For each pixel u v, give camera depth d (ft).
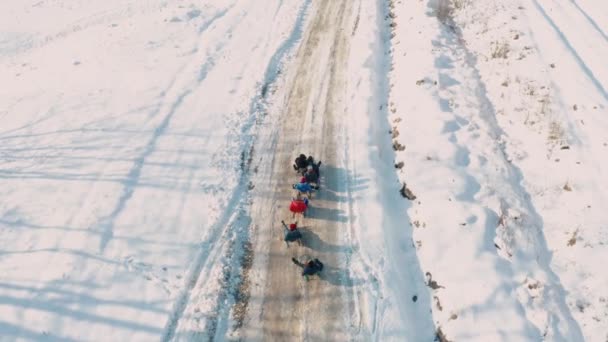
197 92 55.11
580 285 31.81
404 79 52.11
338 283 35.17
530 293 31.81
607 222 34.50
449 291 32.81
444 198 38.68
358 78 53.78
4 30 74.74
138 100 53.67
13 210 40.52
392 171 43.57
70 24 75.36
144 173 44.62
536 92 47.21
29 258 36.63
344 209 40.40
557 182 38.99
